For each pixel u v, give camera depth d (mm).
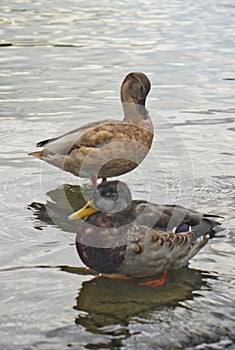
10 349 7289
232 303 8320
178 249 8844
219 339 7523
